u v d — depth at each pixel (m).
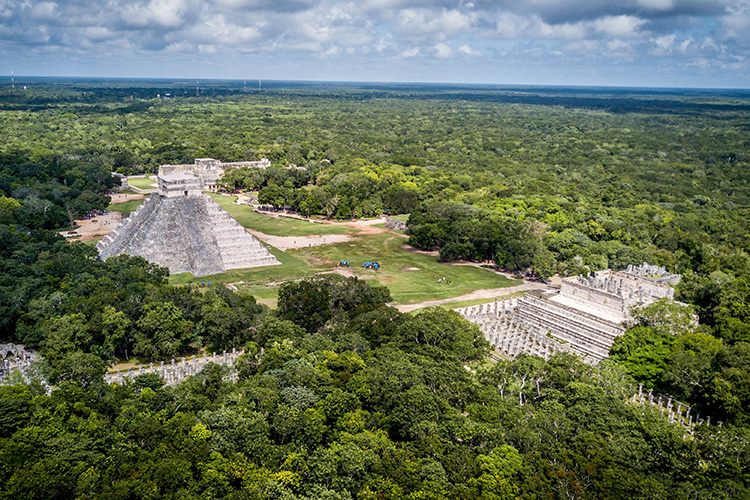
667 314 104.19
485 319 125.50
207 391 80.31
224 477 60.88
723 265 155.75
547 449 65.00
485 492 58.09
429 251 193.25
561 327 115.88
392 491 58.81
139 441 67.19
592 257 164.00
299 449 66.81
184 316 108.75
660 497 57.03
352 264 174.00
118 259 133.62
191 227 159.25
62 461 59.06
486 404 76.31
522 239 175.00
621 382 85.94
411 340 97.56
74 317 99.75
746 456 63.38
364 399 78.94
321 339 96.94
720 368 87.69
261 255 171.75
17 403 67.56
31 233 155.00
